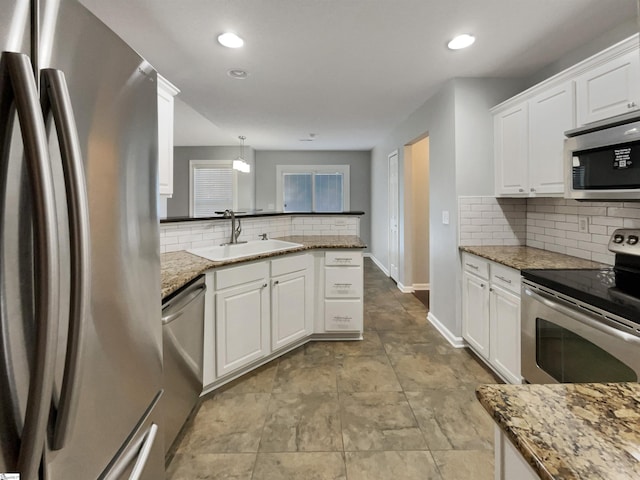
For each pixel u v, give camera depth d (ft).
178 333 5.12
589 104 5.85
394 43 7.07
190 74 8.75
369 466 4.89
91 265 2.18
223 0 5.61
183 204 22.81
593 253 6.86
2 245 1.61
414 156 15.02
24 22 1.76
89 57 2.24
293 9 5.86
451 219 9.31
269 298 8.02
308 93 10.31
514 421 1.76
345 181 23.49
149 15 6.03
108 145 2.45
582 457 1.49
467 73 8.66
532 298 5.75
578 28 6.50
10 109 1.65
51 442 1.86
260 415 6.10
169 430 4.82
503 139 8.48
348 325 9.38
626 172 4.83
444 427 5.72
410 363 8.11
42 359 1.68
